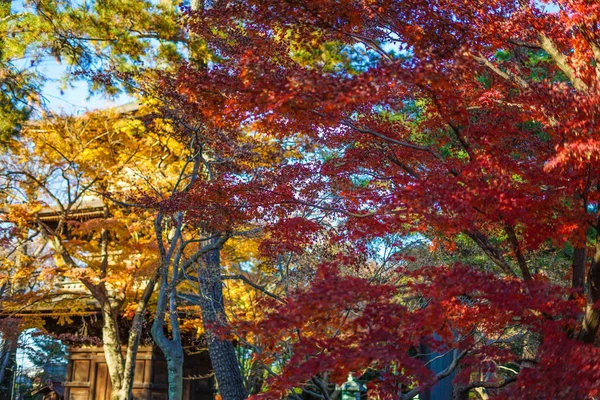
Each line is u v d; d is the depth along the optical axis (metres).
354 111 8.16
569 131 6.22
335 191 8.88
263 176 9.24
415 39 7.13
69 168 16.88
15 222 17.38
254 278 16.95
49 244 22.91
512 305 6.00
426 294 6.44
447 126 8.77
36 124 16.92
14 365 29.30
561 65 7.68
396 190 6.80
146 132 16.05
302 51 14.69
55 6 16.25
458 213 6.25
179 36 15.96
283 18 7.40
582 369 5.69
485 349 7.21
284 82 5.94
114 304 18.91
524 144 7.73
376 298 6.11
